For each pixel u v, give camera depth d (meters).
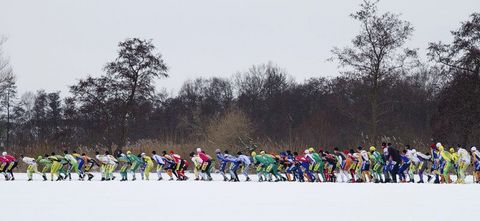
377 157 31.50
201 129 62.97
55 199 20.64
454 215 15.75
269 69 95.25
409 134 57.81
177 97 99.62
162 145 51.69
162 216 15.86
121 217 15.71
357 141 56.56
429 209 17.03
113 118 56.88
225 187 26.70
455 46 51.41
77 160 36.19
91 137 59.25
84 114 58.91
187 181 33.34
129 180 35.38
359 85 47.69
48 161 35.84
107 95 56.94
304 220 15.03
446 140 50.88
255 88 94.31
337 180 36.56
